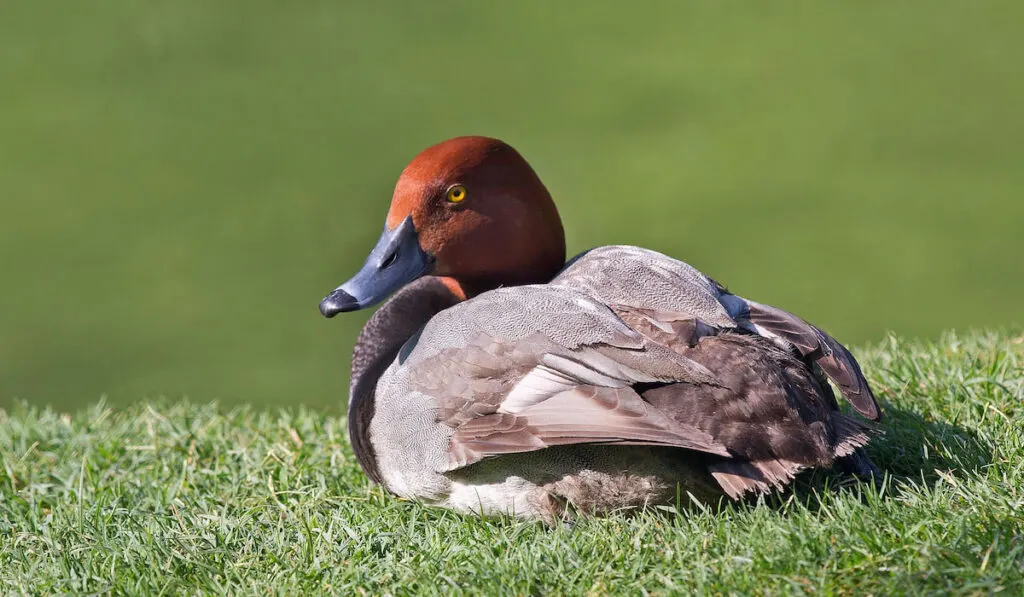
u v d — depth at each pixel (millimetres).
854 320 15688
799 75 23422
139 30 27875
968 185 19141
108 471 6879
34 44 27172
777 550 4570
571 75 24781
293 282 18406
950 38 24562
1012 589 4199
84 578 5090
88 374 15977
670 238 18156
